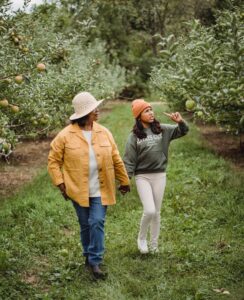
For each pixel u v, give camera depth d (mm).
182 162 9703
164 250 5297
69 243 5598
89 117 4625
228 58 7277
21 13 7461
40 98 8125
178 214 6613
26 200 7258
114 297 4219
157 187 5109
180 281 4473
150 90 31875
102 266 4859
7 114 7613
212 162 9414
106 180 4621
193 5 24469
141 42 35094
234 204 6691
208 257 4988
